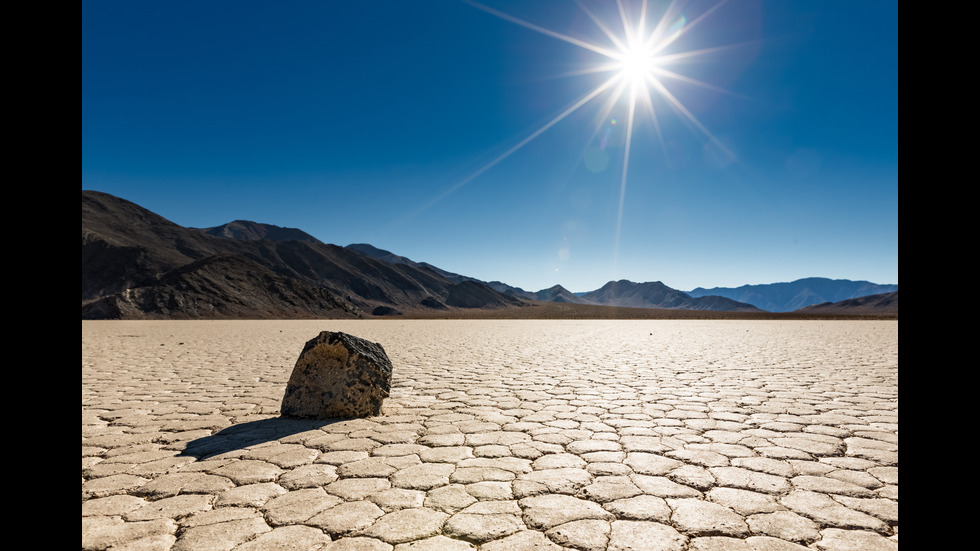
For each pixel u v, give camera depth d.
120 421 5.21
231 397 6.54
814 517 2.81
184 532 2.65
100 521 2.79
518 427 4.88
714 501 3.04
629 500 3.05
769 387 7.13
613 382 7.66
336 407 5.32
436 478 3.45
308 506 2.98
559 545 2.48
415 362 10.55
